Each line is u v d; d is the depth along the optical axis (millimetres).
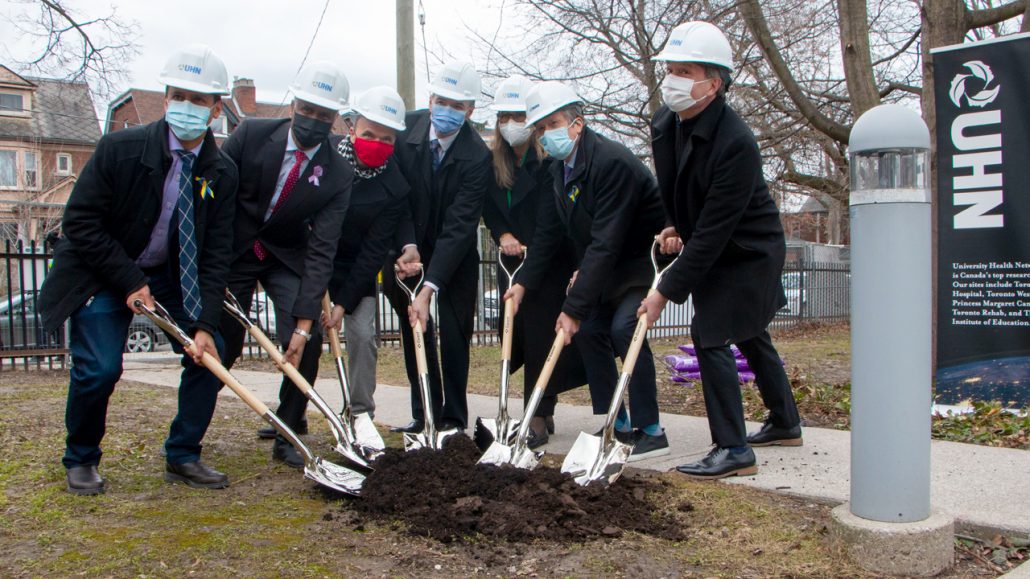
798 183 17531
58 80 16188
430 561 2695
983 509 3146
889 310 2598
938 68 5641
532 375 4676
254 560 2682
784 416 4281
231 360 4109
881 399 2631
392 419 5516
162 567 2604
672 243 4070
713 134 3486
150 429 4871
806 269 20016
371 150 4254
